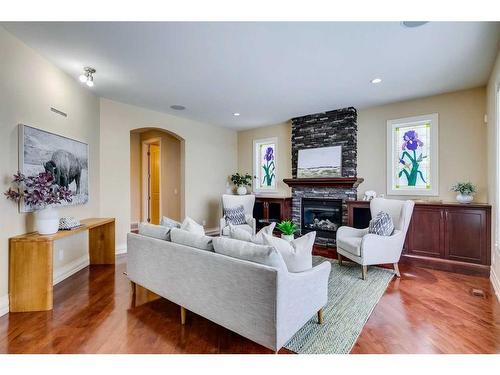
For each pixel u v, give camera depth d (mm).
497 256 2990
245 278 1818
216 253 2076
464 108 4027
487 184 3799
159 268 2510
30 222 2816
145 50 2832
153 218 7570
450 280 3332
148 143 7250
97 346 1965
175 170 6340
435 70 3346
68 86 3496
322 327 2232
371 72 3402
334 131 5168
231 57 2994
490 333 2133
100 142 4340
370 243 3350
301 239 2178
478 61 3096
